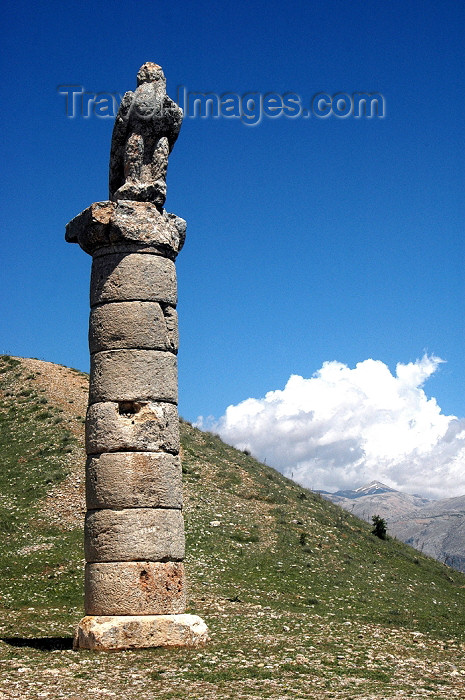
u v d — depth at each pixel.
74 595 25.67
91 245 17.28
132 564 15.72
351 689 12.98
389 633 21.31
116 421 16.34
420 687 13.51
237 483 42.44
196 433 50.97
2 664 14.02
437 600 31.72
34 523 33.78
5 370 53.28
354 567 33.88
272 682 13.16
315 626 21.42
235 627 20.25
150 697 11.90
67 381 52.72
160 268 17.08
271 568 31.30
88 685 12.56
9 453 41.94
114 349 16.64
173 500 16.45
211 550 32.28
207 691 12.35
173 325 17.23
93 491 16.27
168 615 15.75
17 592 25.98
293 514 39.47
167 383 16.81
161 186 17.42
